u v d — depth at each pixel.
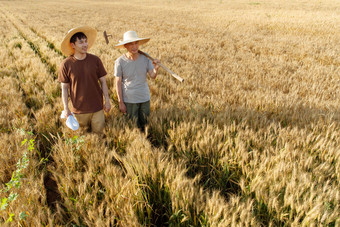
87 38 3.19
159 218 2.31
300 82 5.96
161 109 4.03
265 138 3.03
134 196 2.11
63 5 41.56
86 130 3.53
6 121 3.64
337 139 2.89
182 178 2.22
